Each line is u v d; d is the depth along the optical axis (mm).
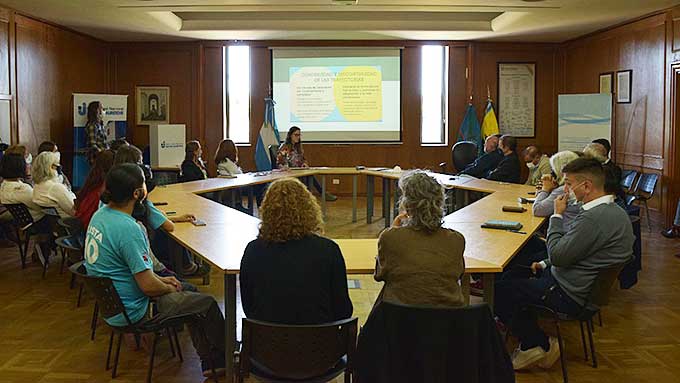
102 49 10508
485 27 9727
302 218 2525
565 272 3254
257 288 2539
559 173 4547
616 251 3145
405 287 2529
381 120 10930
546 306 3293
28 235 5512
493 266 3029
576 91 10484
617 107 9164
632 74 8750
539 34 10016
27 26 8133
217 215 4645
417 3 7559
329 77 10859
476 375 2150
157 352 3729
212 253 3330
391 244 2586
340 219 8547
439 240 2568
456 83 10867
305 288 2494
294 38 10688
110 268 3021
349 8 7844
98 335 4016
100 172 4602
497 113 10938
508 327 3475
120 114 9680
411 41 10773
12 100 7742
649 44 8312
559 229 3340
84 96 9188
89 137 8953
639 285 5242
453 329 2139
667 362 3602
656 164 8141
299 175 7895
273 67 10852
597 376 3404
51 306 4625
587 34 10000
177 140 9812
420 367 2148
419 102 10906
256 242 2586
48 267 5797
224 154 7777
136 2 7406
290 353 2391
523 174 11070
